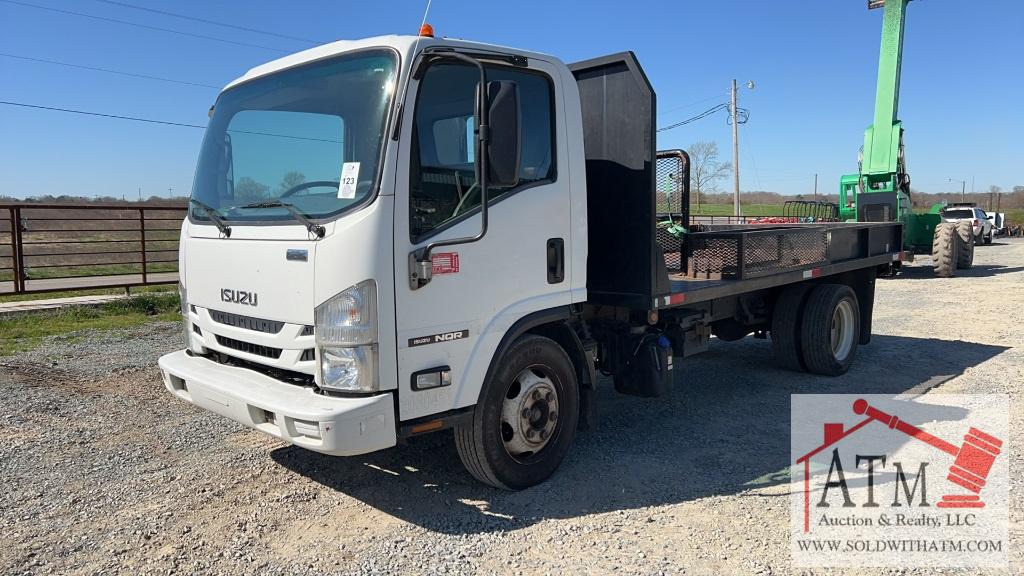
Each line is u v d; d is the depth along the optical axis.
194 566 3.51
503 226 4.09
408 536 3.82
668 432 5.59
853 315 7.46
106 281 13.73
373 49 3.81
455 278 3.87
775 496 4.31
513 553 3.62
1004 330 9.80
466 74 3.95
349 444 3.45
